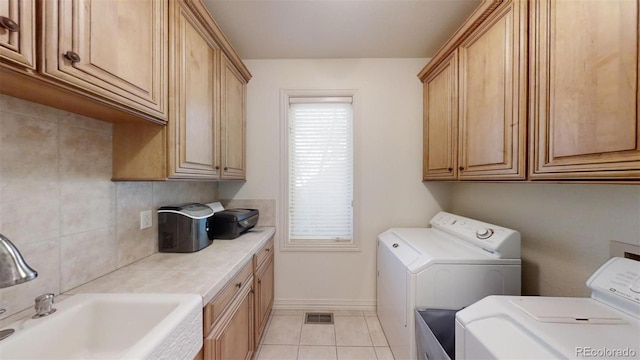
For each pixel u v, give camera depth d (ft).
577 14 2.94
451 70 5.98
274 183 7.98
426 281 4.61
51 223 3.13
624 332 2.34
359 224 7.97
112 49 2.85
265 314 6.70
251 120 7.97
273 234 7.60
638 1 2.36
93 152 3.70
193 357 2.95
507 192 5.65
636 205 3.28
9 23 1.88
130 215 4.40
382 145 7.98
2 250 1.89
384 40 6.98
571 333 2.32
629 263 2.87
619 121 2.51
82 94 2.64
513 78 3.93
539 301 2.97
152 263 4.41
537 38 3.51
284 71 7.96
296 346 6.20
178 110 4.06
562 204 4.31
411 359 4.58
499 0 4.16
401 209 7.99
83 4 2.49
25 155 2.85
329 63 7.95
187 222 5.01
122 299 3.06
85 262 3.57
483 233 5.15
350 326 7.06
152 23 3.53
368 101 7.96
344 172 8.15
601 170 2.68
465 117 5.37
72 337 2.81
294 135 8.15
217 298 3.67
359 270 8.00
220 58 5.68
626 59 2.45
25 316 2.70
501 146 4.21
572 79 3.00
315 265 8.00
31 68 2.08
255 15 5.91
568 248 4.19
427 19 6.07
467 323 2.88
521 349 2.29
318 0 5.43
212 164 5.33
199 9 4.44
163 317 2.98
